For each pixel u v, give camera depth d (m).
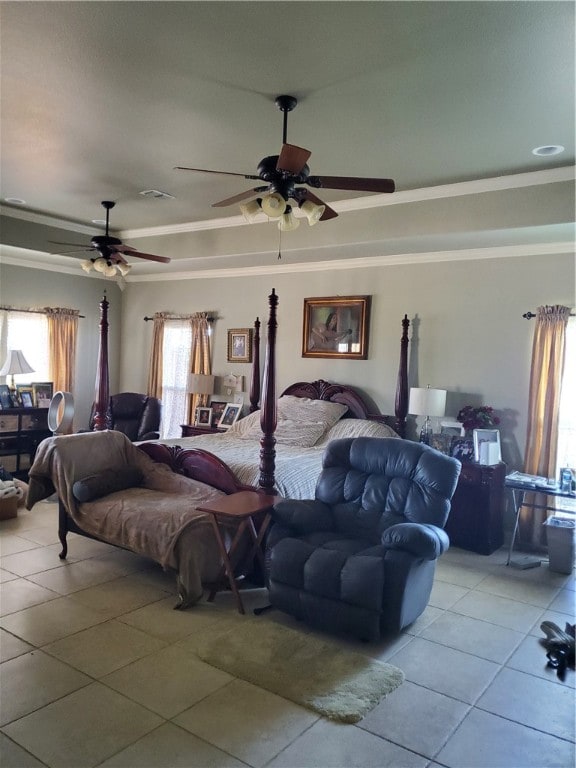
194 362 7.21
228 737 2.27
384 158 3.92
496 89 2.93
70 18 2.42
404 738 2.31
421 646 3.08
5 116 3.43
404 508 3.52
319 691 2.58
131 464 4.47
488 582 4.06
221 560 3.57
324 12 2.33
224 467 4.12
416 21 2.37
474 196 4.37
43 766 2.09
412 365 5.60
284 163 2.79
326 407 5.77
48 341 7.01
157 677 2.68
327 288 6.17
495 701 2.59
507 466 5.07
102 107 3.29
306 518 3.51
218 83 2.96
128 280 7.90
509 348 5.08
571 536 4.23
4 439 6.32
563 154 3.77
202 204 5.29
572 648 2.92
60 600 3.51
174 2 2.30
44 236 5.95
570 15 2.30
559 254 4.84
